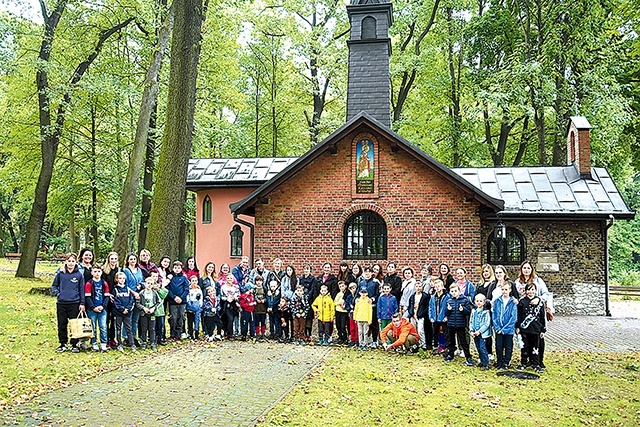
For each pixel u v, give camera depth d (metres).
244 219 22.61
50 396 8.30
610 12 24.19
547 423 7.56
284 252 17.70
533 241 20.39
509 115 25.59
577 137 21.00
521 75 23.23
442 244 17.00
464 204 16.95
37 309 16.03
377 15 19.36
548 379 10.16
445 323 11.91
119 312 11.62
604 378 10.29
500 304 11.13
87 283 11.37
